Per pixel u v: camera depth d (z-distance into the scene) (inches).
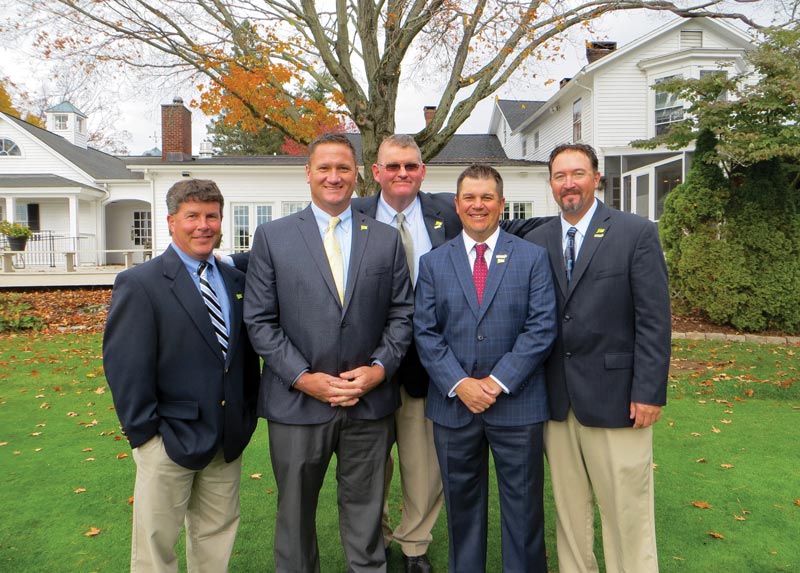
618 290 96.9
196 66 465.1
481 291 101.5
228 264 104.3
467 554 102.2
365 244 101.5
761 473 159.0
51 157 836.0
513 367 94.8
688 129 386.0
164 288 90.0
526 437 97.5
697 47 632.4
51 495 150.1
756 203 350.9
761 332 354.9
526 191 699.4
